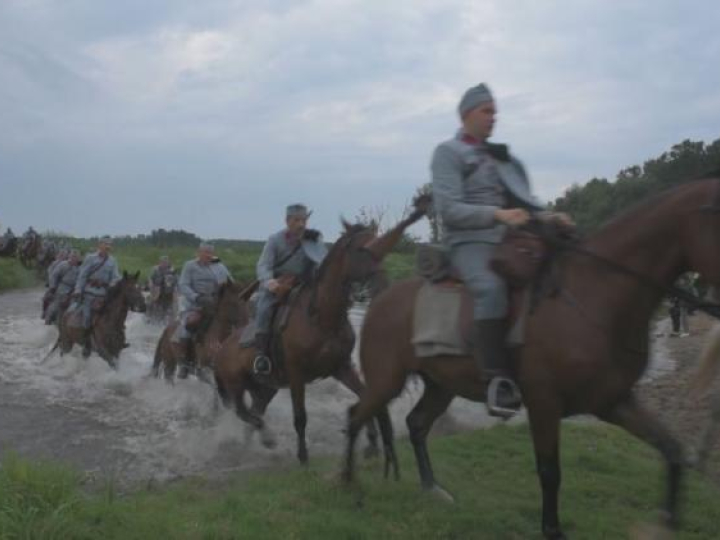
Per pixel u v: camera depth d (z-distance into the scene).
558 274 5.01
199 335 10.98
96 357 14.44
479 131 5.54
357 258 7.46
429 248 5.70
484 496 6.35
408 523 5.67
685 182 4.80
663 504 4.92
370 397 6.18
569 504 6.20
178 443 8.73
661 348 17.28
